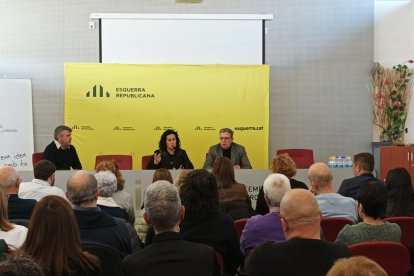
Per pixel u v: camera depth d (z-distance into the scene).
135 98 7.91
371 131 8.05
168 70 7.93
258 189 5.64
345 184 4.28
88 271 2.02
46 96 8.04
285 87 8.06
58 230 1.99
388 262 2.53
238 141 7.94
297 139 8.08
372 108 8.03
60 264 1.96
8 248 2.35
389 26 8.01
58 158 6.62
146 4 8.00
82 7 8.02
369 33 8.03
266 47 8.02
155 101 7.93
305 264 2.03
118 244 2.72
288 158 4.25
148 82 7.92
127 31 7.99
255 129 7.93
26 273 1.23
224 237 2.78
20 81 7.96
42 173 4.05
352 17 8.05
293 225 2.13
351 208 3.53
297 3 8.02
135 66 7.93
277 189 2.93
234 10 8.02
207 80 7.93
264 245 2.12
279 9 8.02
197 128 7.92
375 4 8.03
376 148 7.73
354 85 8.04
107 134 7.90
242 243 2.93
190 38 7.99
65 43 8.03
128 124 7.91
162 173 3.97
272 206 2.96
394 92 7.92
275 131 8.07
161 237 2.18
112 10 8.02
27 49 8.05
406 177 3.91
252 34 8.00
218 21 7.98
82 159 7.88
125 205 4.09
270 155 8.05
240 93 7.94
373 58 8.05
